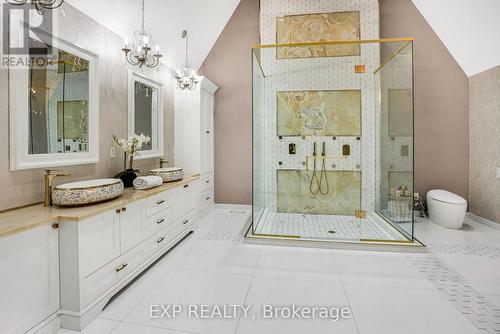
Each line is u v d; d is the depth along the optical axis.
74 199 1.73
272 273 2.31
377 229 3.33
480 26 3.14
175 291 2.02
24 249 1.37
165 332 1.57
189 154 3.97
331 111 3.90
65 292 1.58
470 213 3.82
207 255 2.70
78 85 2.25
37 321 1.44
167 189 2.64
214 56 4.48
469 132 3.83
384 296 1.94
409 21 3.91
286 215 3.94
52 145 2.01
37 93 1.89
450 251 2.73
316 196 3.95
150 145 3.39
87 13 2.30
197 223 3.70
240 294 1.97
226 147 4.55
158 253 2.51
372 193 3.83
